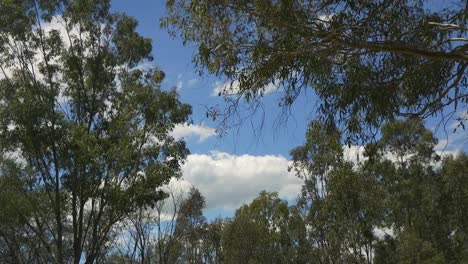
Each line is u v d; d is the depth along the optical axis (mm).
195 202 36250
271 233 50625
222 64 9367
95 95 29875
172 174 28672
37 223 28344
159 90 29391
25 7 28656
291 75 9164
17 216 27250
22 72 28625
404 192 42344
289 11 8641
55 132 27750
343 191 37188
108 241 31344
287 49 8820
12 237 29172
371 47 8648
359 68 9141
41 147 27672
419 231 44094
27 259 29859
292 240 49969
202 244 48531
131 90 29141
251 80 9266
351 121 9688
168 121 29344
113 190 27406
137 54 30750
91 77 29938
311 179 40406
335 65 9359
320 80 9469
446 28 8617
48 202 28266
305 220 44594
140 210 31375
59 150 27938
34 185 28375
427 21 8648
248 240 50750
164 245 33531
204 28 9430
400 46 8609
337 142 10773
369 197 37812
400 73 9336
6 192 27250
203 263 50562
